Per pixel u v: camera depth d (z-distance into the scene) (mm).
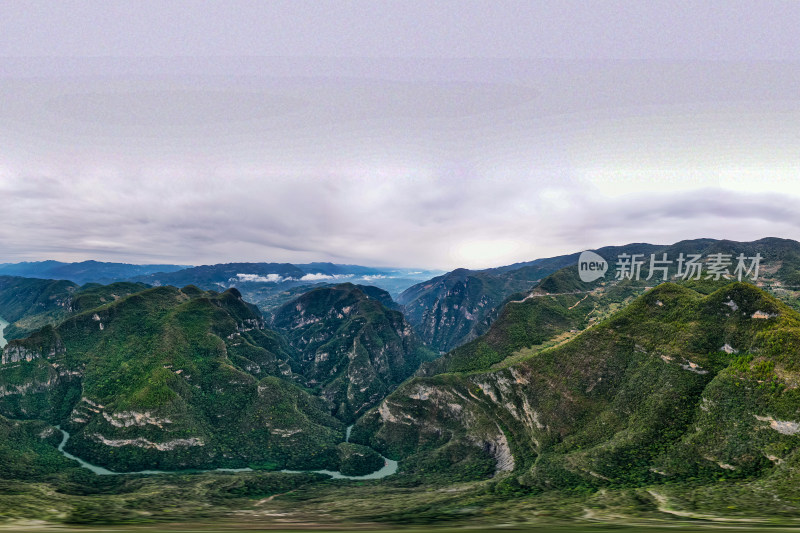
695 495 126375
